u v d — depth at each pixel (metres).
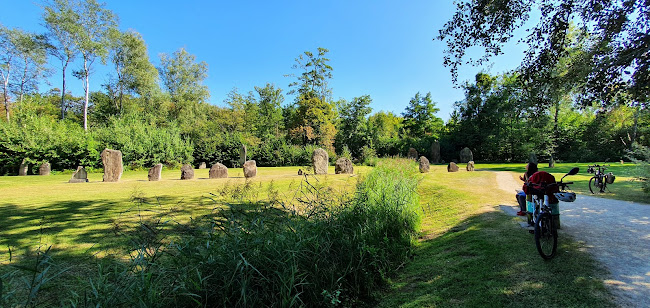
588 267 3.31
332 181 12.59
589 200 7.50
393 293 3.51
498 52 7.91
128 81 39.19
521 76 8.07
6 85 37.91
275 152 31.81
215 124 41.97
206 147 30.09
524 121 30.00
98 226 6.19
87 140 23.41
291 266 2.90
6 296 2.46
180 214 7.20
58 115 44.84
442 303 2.96
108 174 14.58
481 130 32.84
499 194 8.97
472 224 5.65
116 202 8.91
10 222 6.58
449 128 39.97
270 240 3.26
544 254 3.59
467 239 4.79
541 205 4.37
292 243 3.29
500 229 5.03
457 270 3.69
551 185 4.26
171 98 44.25
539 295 2.81
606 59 6.74
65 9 31.27
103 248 4.85
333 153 32.66
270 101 50.09
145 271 2.65
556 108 27.92
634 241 4.16
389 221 5.30
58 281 3.66
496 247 4.17
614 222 5.25
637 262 3.40
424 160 19.11
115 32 34.00
